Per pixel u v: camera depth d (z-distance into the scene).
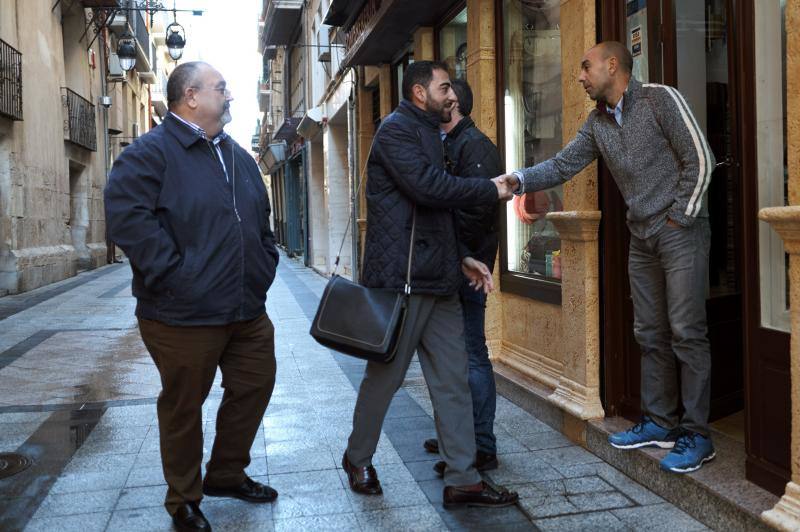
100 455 4.07
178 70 2.96
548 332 4.77
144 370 6.41
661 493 3.33
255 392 3.22
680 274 3.21
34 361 6.82
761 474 2.94
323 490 3.53
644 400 3.57
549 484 3.53
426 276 3.19
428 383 3.36
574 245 4.11
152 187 2.86
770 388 2.86
